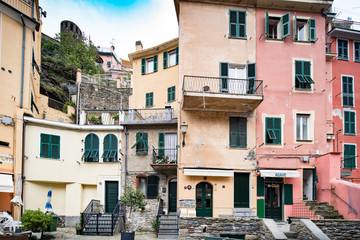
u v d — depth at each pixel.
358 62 19.27
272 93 16.20
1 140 14.70
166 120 17.20
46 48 33.75
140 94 22.31
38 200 16.28
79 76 26.03
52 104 24.05
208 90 14.75
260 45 16.50
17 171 15.09
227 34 16.34
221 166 15.33
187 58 15.86
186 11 16.20
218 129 15.65
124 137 17.78
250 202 15.28
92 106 25.33
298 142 16.06
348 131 18.47
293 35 16.70
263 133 15.90
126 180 17.19
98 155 17.69
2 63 15.14
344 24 21.02
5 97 15.14
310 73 16.62
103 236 13.71
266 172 14.98
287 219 15.06
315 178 15.77
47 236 13.38
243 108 15.68
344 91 18.80
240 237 13.33
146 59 22.58
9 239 10.57
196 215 15.02
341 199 14.03
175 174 16.94
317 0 16.56
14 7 16.12
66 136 17.53
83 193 17.73
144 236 13.79
